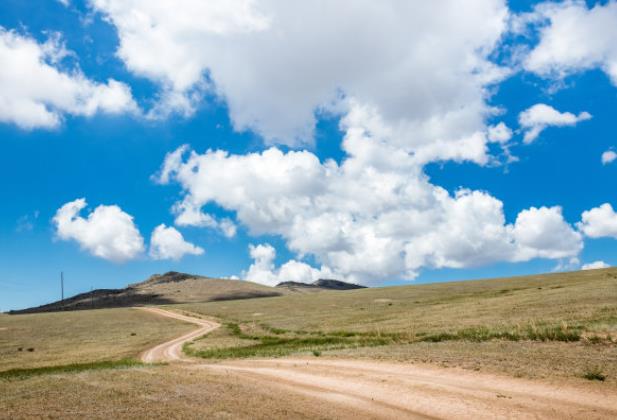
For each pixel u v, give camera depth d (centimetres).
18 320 11644
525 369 2172
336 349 3997
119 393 1864
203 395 1867
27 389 1964
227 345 5438
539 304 5556
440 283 14800
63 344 6625
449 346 3244
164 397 1803
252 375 2644
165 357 4772
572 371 2036
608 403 1574
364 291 14800
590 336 2916
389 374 2428
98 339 7144
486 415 1549
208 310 12938
